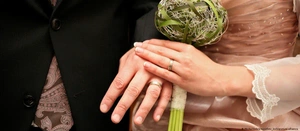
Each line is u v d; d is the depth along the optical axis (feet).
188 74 3.05
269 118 3.19
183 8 3.04
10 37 3.22
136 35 3.42
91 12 3.32
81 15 3.30
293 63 3.18
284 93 3.10
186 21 3.05
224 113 3.28
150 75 3.11
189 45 3.10
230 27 3.30
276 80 3.10
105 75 3.41
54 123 3.35
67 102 3.34
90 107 3.39
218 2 3.16
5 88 3.27
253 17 3.23
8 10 3.20
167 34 3.16
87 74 3.34
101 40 3.36
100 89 3.41
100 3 3.34
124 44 3.51
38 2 3.18
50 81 3.29
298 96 3.12
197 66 3.06
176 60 3.06
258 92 3.09
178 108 3.16
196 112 3.31
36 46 3.23
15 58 3.23
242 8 3.23
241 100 3.28
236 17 3.26
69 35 3.27
